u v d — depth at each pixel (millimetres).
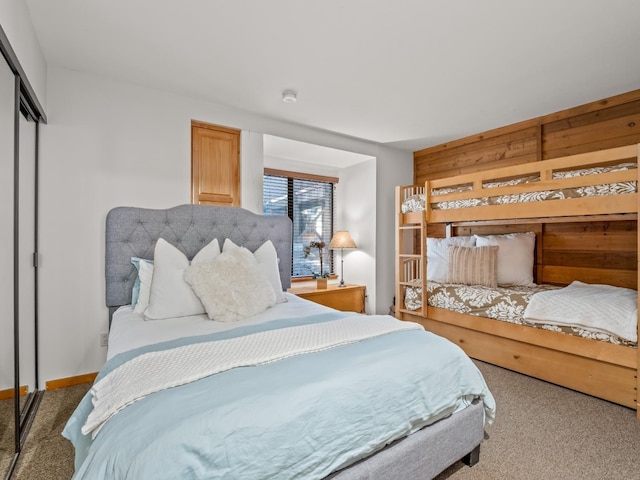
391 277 4461
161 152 2801
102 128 2572
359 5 1789
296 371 1186
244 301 2105
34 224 2307
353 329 1664
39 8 1814
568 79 2635
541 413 2080
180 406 955
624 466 1586
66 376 2445
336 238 4281
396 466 1245
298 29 2002
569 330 2379
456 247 3461
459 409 1538
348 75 2564
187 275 2168
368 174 4414
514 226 3688
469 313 3037
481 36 2068
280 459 966
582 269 3162
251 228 3068
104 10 1832
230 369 1187
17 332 1837
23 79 1790
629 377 2113
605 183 2223
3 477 1542
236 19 1909
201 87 2758
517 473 1547
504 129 3697
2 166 1681
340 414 1106
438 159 4430
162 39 2105
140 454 818
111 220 2490
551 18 1893
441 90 2818
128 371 1177
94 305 2533
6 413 1719
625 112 2881
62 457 1668
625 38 2086
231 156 3176
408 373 1335
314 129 3740
